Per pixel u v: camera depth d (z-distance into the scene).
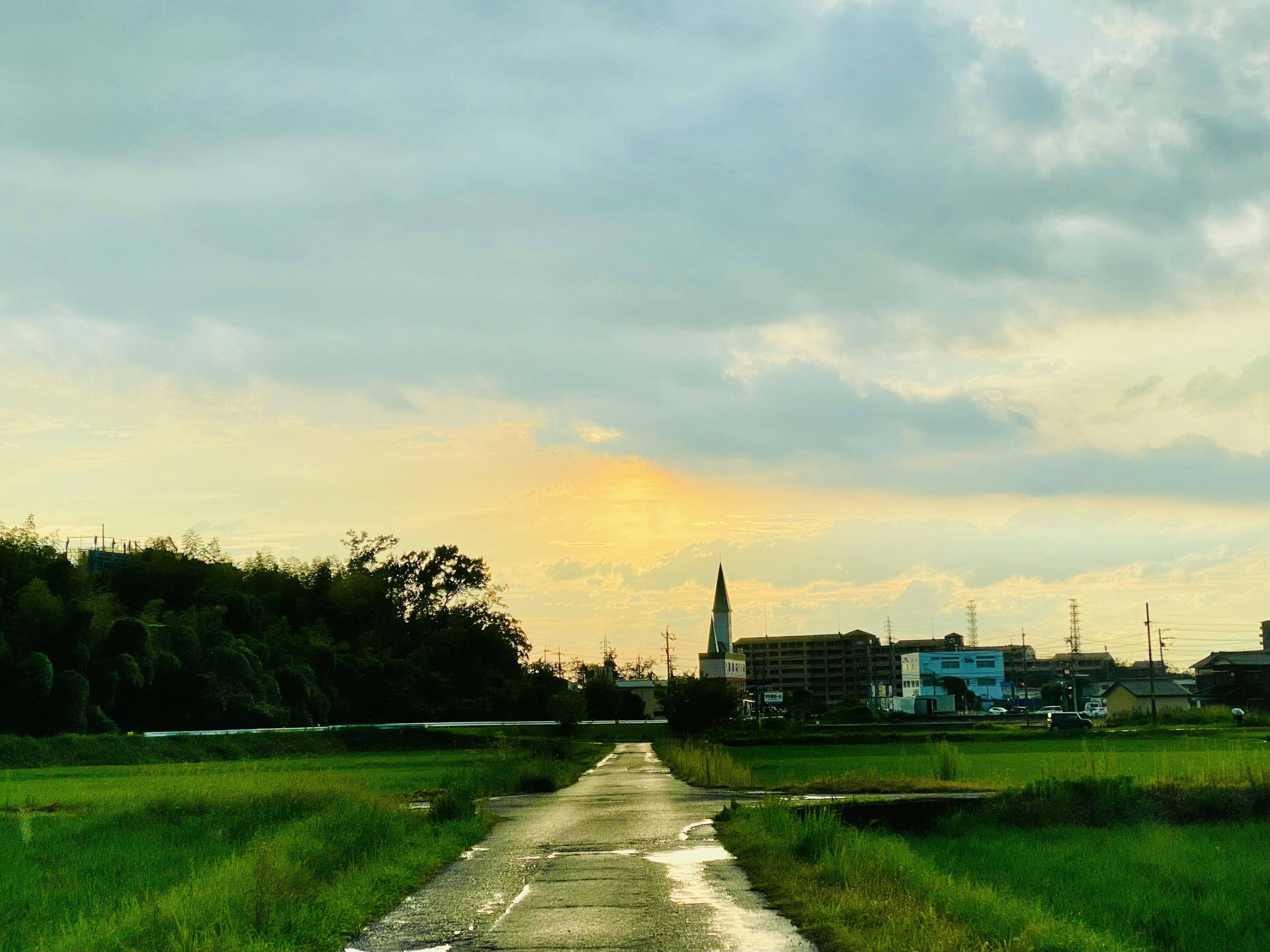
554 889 17.56
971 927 13.23
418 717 124.81
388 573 145.88
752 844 21.25
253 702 98.75
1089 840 23.94
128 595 125.25
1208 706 128.62
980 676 189.75
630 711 155.62
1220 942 14.34
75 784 48.34
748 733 93.50
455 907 16.08
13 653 86.19
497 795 41.47
